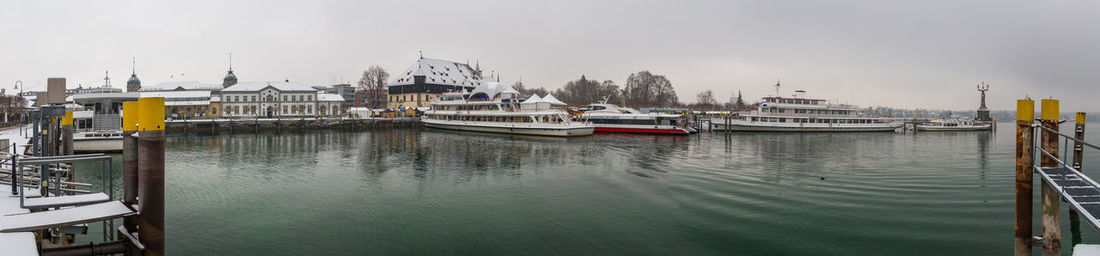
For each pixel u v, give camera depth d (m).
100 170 40.81
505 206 27.78
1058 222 12.77
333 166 45.03
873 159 50.19
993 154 56.34
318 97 154.88
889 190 31.72
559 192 31.78
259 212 26.31
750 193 30.95
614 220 24.58
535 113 84.44
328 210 26.81
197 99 135.38
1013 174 38.69
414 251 20.17
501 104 92.81
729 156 52.66
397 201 29.14
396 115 139.38
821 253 19.83
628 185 34.19
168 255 19.58
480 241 21.45
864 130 105.75
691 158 50.81
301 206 27.77
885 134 98.12
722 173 39.72
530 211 26.55
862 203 27.81
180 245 20.75
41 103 40.44
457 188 33.41
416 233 22.58
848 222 23.89
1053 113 13.23
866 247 20.44
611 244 21.03
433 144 68.62
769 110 99.88
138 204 13.01
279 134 91.56
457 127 99.94
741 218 24.73
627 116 90.94
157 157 12.72
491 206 27.80
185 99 135.00
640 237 21.92
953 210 25.94
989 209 26.02
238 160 49.72
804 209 26.44
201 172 41.12
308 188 33.44
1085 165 46.84
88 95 63.19
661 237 21.89
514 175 39.25
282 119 106.94
